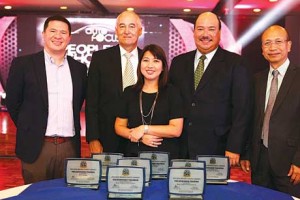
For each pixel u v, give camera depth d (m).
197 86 2.90
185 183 1.96
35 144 2.87
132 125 2.69
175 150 2.67
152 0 8.08
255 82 3.04
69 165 2.12
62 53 2.95
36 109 2.89
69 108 2.97
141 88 2.72
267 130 2.88
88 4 8.37
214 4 8.38
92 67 3.15
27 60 2.94
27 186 2.14
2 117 8.20
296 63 8.83
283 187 2.85
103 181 2.21
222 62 2.91
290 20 8.71
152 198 1.96
